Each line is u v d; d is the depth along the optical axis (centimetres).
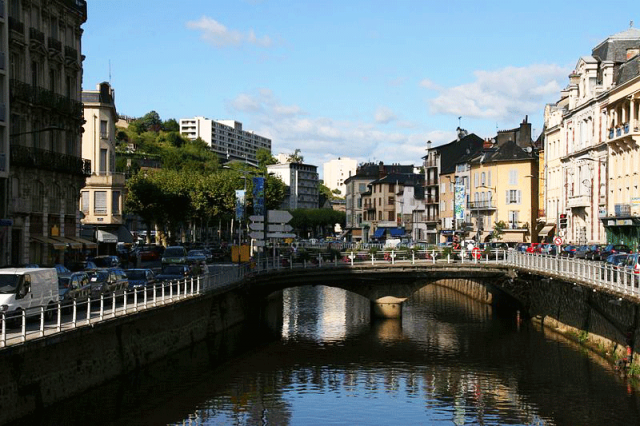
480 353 4478
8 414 2333
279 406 3256
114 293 2991
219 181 10988
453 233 10319
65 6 5556
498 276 5862
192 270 4972
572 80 8256
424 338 5081
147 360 3575
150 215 9806
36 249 5178
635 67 6481
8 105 4525
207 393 3400
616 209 6431
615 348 3988
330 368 4075
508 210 9962
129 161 14750
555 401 3334
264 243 5766
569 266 4450
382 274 5791
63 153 5597
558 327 5156
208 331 4638
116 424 2817
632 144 6338
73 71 5769
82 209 8175
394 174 14462
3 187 4516
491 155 10319
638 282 3177
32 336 2398
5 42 4503
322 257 6106
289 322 5934
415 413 3180
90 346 2959
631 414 3097
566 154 8212
